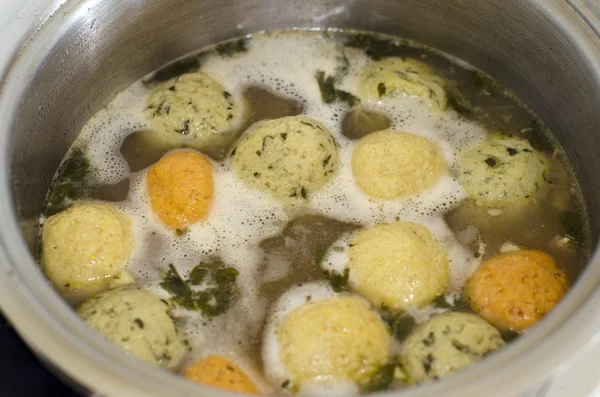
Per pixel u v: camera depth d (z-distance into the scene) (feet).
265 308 1.33
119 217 1.40
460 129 1.53
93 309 1.27
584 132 1.41
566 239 1.40
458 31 1.58
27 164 1.36
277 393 1.24
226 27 1.62
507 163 1.44
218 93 1.53
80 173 1.48
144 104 1.56
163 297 1.33
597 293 1.16
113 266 1.35
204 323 1.32
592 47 1.38
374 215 1.43
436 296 1.33
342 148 1.50
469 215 1.42
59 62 1.41
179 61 1.63
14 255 1.19
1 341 1.29
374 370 1.24
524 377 1.09
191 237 1.41
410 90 1.54
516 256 1.34
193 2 1.55
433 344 1.24
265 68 1.62
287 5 1.63
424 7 1.58
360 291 1.33
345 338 1.24
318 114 1.55
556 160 1.49
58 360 1.10
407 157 1.43
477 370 1.10
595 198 1.39
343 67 1.63
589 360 1.23
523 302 1.28
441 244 1.40
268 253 1.39
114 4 1.45
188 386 1.08
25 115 1.34
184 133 1.50
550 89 1.48
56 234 1.34
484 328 1.26
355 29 1.66
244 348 1.29
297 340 1.25
